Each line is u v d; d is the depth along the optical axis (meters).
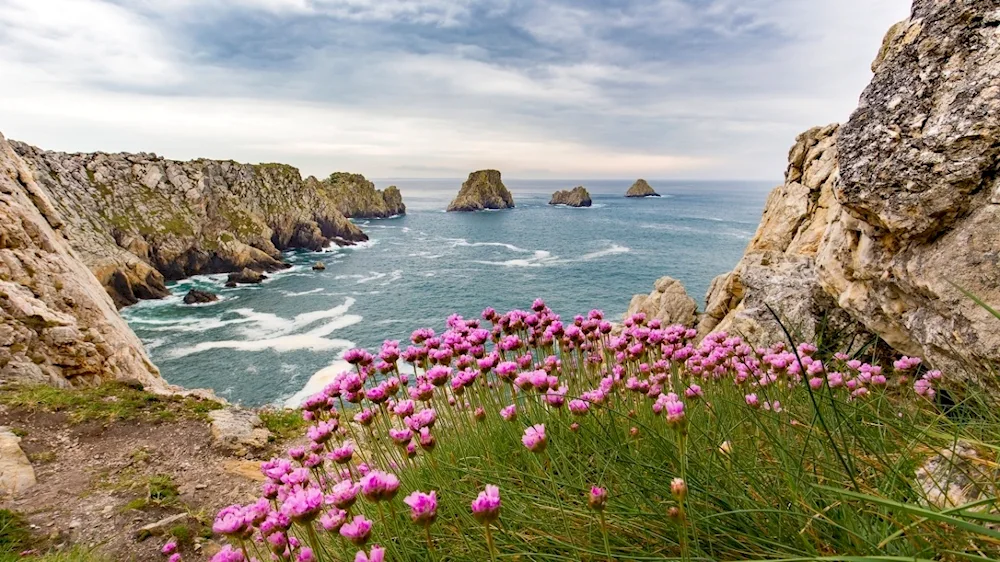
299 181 91.56
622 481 2.48
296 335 39.81
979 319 3.27
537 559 2.26
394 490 2.19
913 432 2.57
